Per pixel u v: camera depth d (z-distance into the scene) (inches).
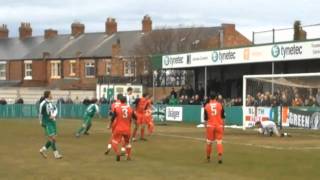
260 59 1638.8
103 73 2992.1
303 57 1504.7
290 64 1744.6
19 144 1016.2
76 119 2108.8
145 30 3063.5
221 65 1836.9
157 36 2888.8
